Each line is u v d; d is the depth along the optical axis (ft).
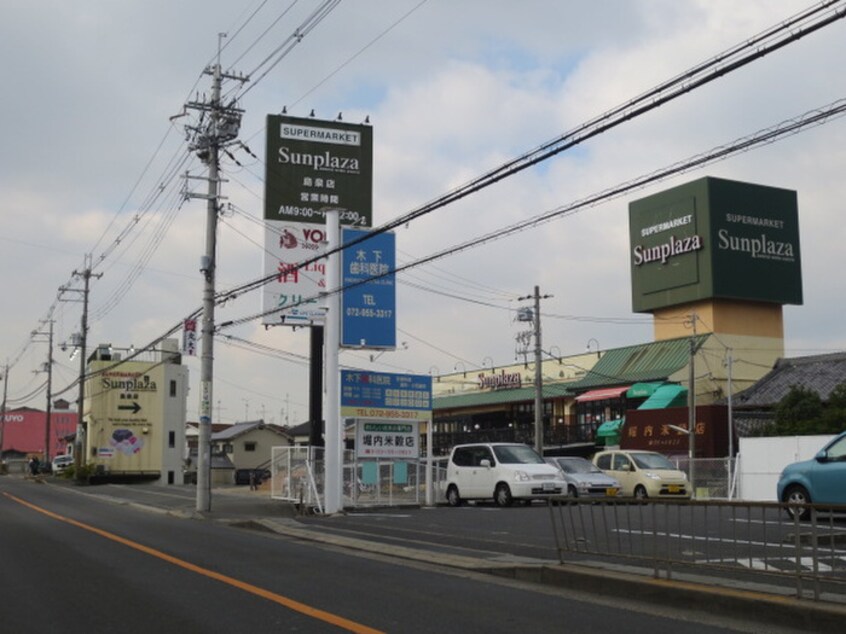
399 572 40.73
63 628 27.86
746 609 28.89
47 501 103.60
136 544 52.06
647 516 34.83
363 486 86.43
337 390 81.10
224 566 42.14
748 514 31.65
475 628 27.61
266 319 108.58
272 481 94.48
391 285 89.35
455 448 91.66
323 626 27.84
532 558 44.45
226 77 92.22
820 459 58.39
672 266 154.40
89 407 210.79
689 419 122.83
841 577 27.91
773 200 154.81
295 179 112.47
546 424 170.81
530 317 132.05
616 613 30.22
